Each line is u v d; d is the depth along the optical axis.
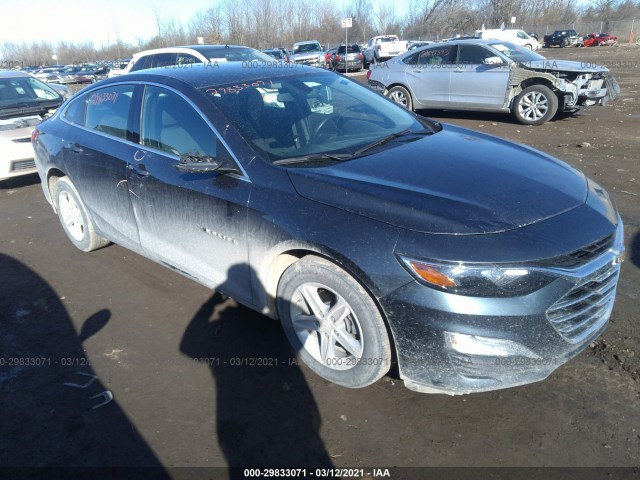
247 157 3.05
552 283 2.33
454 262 2.31
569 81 10.00
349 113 3.71
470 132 3.78
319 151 3.18
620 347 3.11
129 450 2.57
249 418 2.73
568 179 2.95
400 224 2.47
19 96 8.19
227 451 2.54
